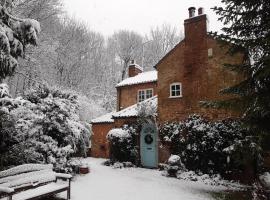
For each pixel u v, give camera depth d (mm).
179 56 16000
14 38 8430
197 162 13773
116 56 44844
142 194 10023
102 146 22078
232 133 12766
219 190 10969
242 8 8172
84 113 26219
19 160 10281
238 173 12594
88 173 14078
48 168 8977
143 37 47500
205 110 14375
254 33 8273
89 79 38188
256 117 7859
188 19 15930
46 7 27078
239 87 8297
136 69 26344
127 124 17594
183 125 14914
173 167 13516
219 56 14398
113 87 40469
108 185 11344
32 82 26000
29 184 7480
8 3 8906
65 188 8477
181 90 15578
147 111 16453
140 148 17062
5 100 11836
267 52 7438
